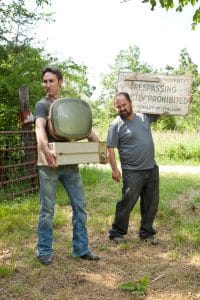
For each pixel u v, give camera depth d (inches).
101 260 208.7
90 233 255.6
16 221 272.2
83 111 192.4
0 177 356.8
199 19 288.4
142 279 176.2
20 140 393.4
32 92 473.4
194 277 188.4
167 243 237.6
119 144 231.5
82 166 542.9
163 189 399.2
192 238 241.1
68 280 184.1
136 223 276.8
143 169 229.8
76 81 560.1
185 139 832.3
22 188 381.7
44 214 196.4
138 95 247.4
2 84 466.3
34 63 490.0
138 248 229.1
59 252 217.2
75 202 202.5
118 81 249.3
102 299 167.2
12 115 486.3
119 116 233.0
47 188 193.3
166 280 185.2
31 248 222.2
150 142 231.6
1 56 524.7
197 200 349.1
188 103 244.4
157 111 246.8
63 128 186.1
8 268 190.1
